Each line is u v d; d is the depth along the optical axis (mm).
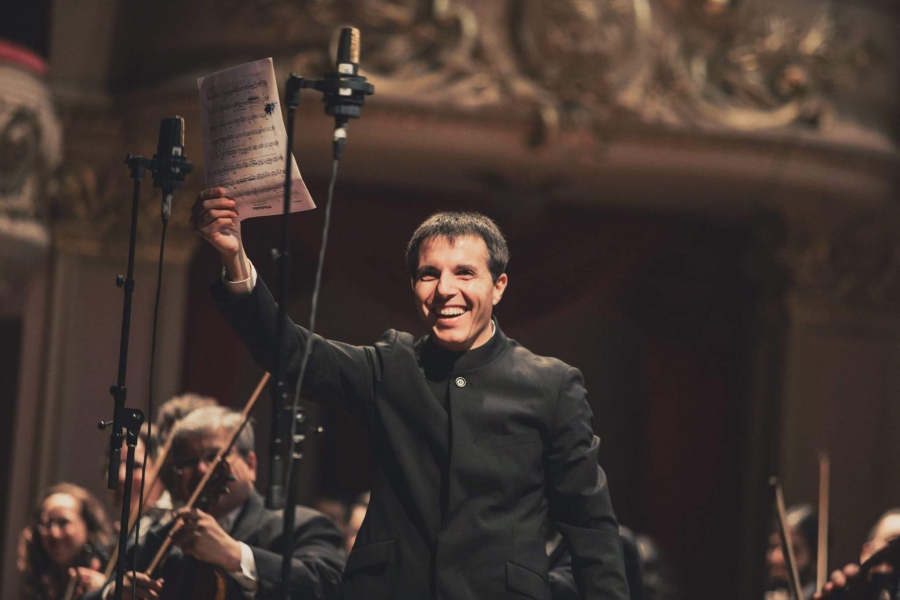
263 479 20984
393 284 21172
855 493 21844
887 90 20594
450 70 18484
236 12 18250
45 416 18875
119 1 19219
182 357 20297
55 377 18984
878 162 20297
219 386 20469
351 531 13430
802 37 19703
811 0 19859
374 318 22969
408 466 5074
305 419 5051
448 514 4957
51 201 18938
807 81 19688
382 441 5180
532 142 19016
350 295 22750
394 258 21188
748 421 22312
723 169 19812
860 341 22031
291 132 5113
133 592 5715
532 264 21719
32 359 19000
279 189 5117
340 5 18141
